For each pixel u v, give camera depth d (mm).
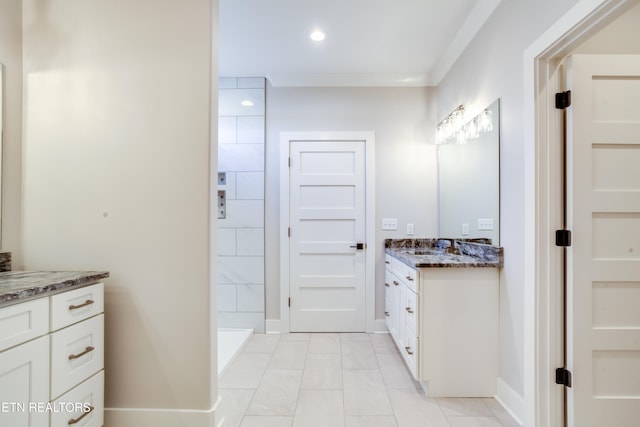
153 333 1653
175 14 1665
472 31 2357
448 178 2918
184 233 1655
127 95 1670
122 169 1668
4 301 1094
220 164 3221
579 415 1533
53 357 1285
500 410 1878
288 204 3221
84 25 1679
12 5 1642
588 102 1533
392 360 2570
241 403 1954
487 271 2012
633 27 1589
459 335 2012
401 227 3203
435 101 3217
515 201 1842
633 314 1542
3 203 1603
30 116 1683
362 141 3217
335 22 2342
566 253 1585
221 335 3023
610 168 1543
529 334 1650
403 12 2227
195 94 1656
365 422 1766
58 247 1670
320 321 3213
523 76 1735
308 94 3240
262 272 3211
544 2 1570
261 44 2639
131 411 1646
